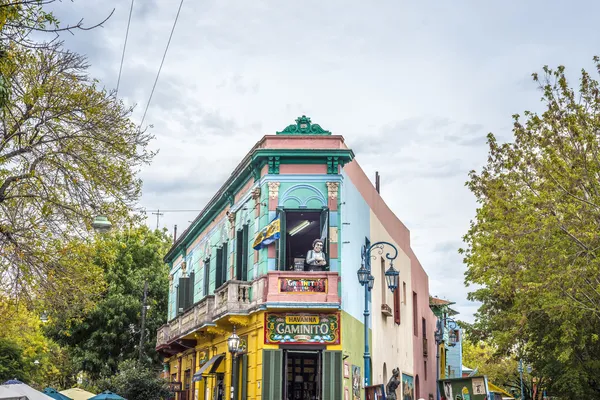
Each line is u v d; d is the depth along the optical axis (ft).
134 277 165.17
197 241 122.31
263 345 77.56
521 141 86.22
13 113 59.52
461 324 128.77
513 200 86.43
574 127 80.89
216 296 88.17
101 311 158.71
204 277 113.09
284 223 80.74
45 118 59.47
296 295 77.36
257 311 79.10
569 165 83.10
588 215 80.79
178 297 128.98
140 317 162.09
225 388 89.76
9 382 67.72
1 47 48.62
